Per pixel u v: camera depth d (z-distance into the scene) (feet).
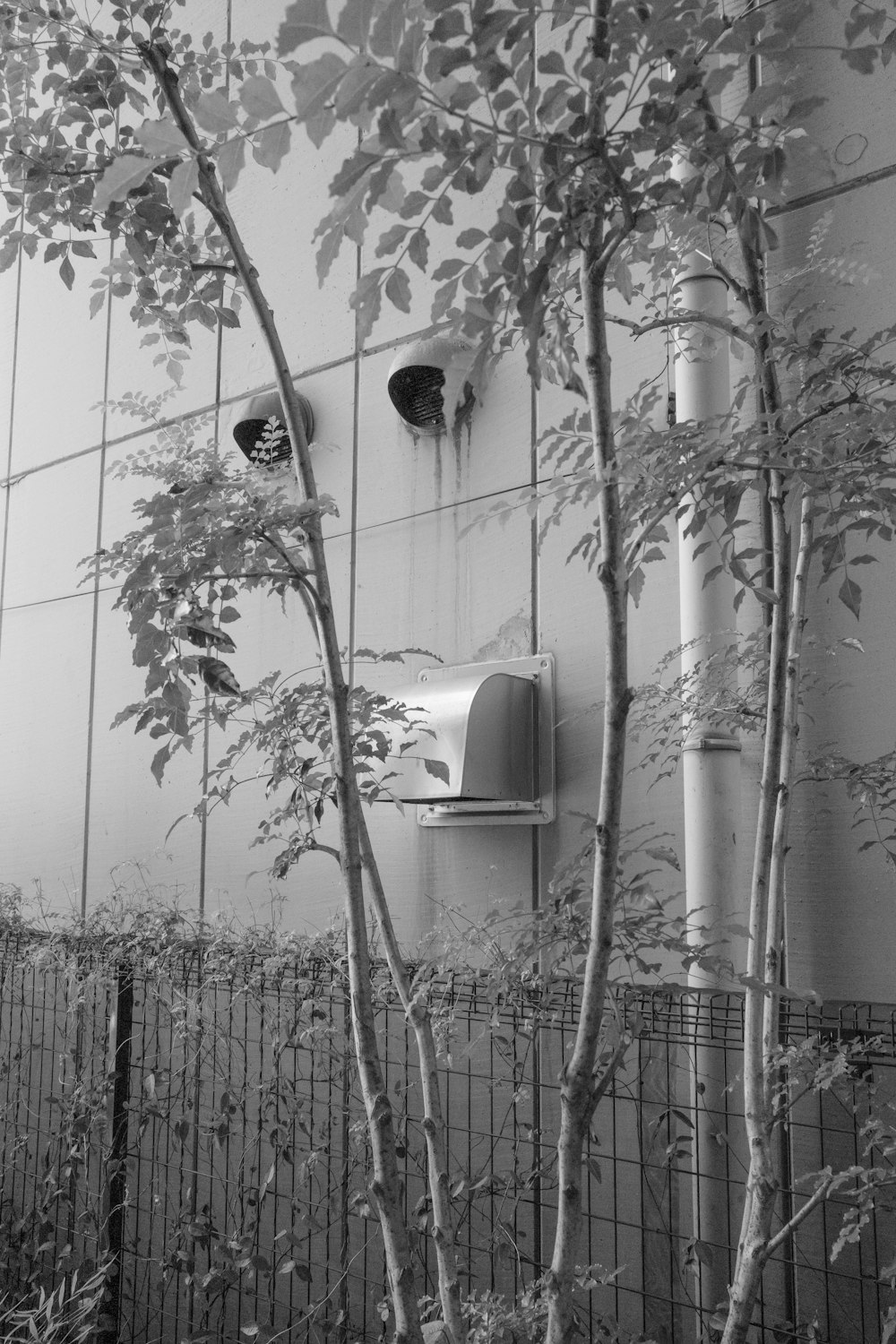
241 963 12.16
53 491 18.78
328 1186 11.24
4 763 18.65
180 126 6.73
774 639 7.08
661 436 6.16
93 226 8.13
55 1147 15.19
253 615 15.14
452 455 13.43
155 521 6.33
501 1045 11.34
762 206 10.85
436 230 13.67
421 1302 9.52
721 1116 9.61
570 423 7.47
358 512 14.23
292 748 8.20
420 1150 11.53
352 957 6.07
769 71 10.73
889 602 10.00
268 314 6.56
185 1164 13.69
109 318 18.31
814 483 6.24
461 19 4.00
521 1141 10.01
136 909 14.40
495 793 11.71
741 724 8.95
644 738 11.34
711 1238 9.34
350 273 14.74
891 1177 6.50
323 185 15.16
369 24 3.80
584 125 4.36
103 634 17.47
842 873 9.98
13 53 8.01
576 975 7.77
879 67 10.49
